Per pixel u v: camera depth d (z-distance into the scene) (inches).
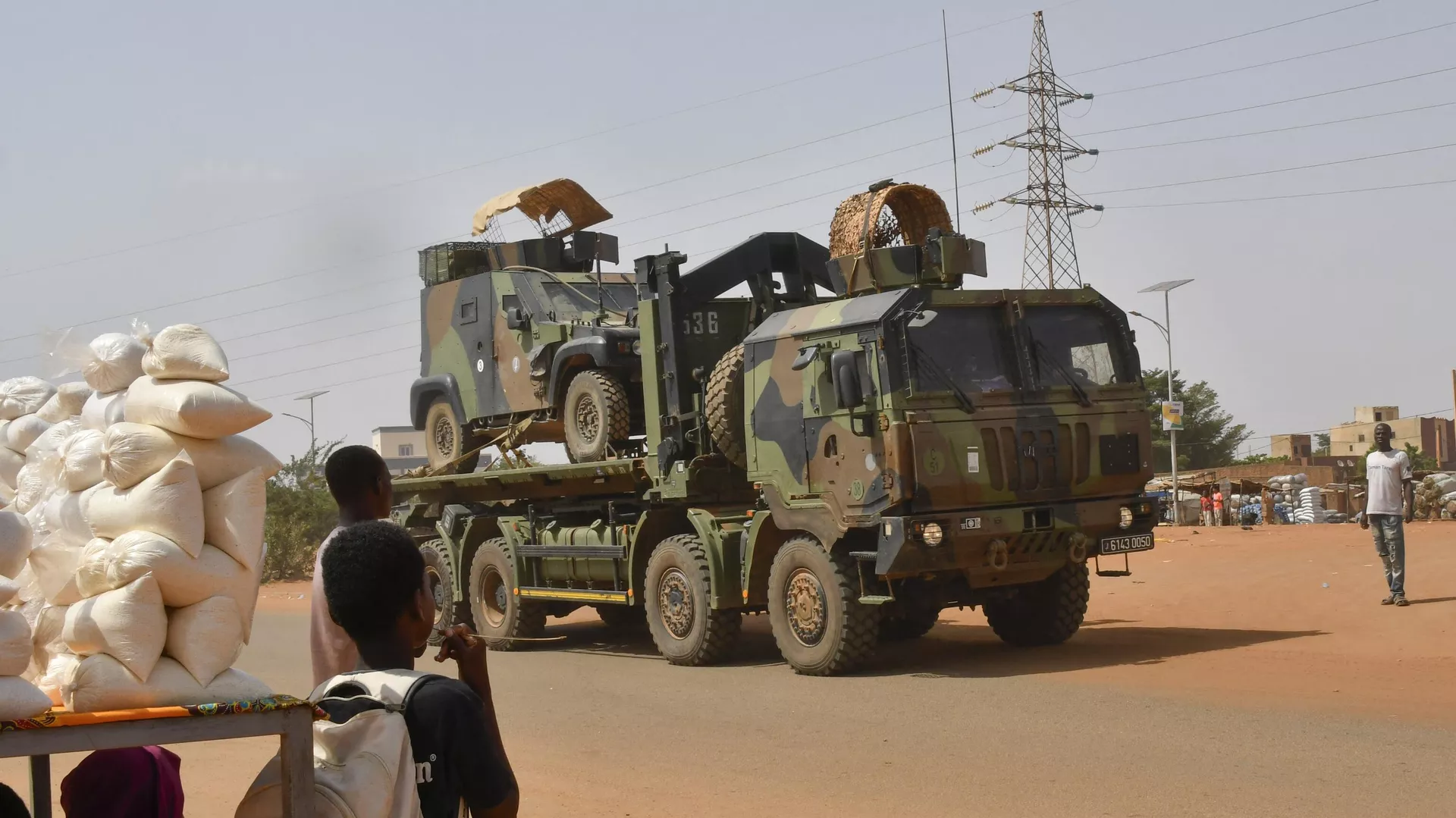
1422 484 1153.4
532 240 759.7
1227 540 979.9
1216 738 331.3
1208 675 428.5
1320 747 315.0
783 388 492.1
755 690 456.4
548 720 415.2
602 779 323.3
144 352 155.9
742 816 278.8
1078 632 566.3
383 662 143.5
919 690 434.6
